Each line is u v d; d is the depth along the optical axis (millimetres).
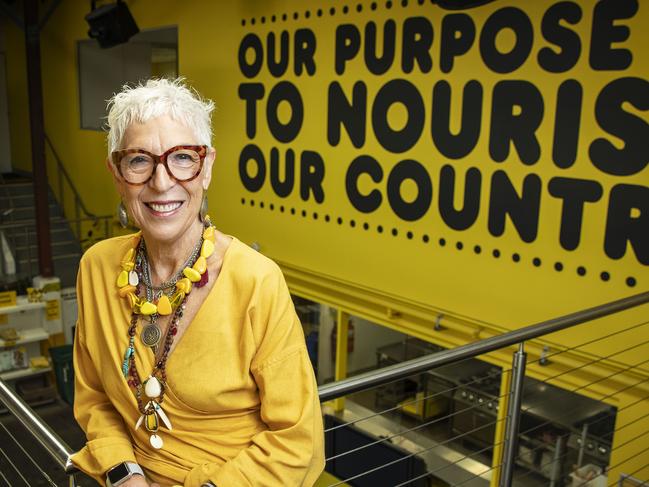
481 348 2229
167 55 10602
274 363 1260
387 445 5461
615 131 4012
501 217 4656
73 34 9977
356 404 6523
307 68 5988
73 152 10492
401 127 5234
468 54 4703
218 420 1290
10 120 12828
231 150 7012
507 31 4461
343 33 5590
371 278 5676
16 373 8414
